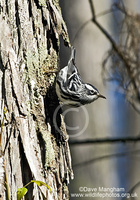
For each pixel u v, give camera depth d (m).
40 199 7.31
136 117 22.67
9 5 7.70
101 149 18.05
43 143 7.68
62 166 8.32
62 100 9.35
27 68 7.80
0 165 6.74
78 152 17.31
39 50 8.40
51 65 8.84
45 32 8.69
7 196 6.74
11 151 7.07
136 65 15.06
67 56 15.76
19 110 7.36
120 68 15.20
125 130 22.44
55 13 8.93
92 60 16.98
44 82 8.49
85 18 17.23
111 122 19.45
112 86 15.99
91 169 17.67
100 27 15.45
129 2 21.06
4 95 7.19
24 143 7.25
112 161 19.75
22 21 7.89
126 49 15.17
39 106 8.02
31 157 7.33
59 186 8.07
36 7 8.45
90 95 10.76
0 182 6.70
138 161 21.62
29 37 8.07
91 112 17.47
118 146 20.91
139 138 14.07
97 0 18.03
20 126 7.28
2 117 7.03
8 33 7.58
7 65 7.38
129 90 15.20
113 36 16.91
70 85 9.62
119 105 21.94
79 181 17.25
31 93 7.77
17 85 7.44
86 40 17.09
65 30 9.34
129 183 21.52
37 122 7.75
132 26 15.14
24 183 7.19
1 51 7.34
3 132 7.02
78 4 17.27
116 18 16.33
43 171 7.55
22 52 7.78
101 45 17.17
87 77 16.91
